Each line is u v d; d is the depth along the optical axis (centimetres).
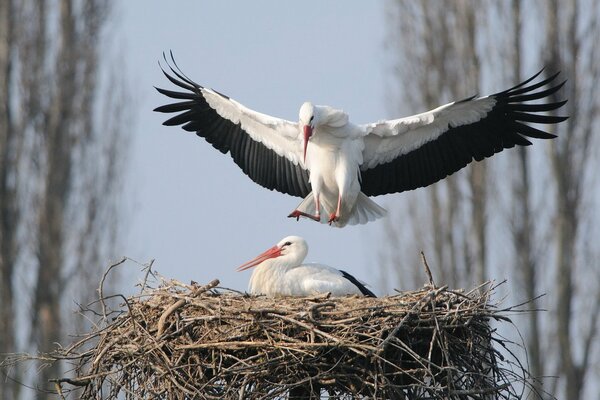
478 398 1237
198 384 1198
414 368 1230
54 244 2364
